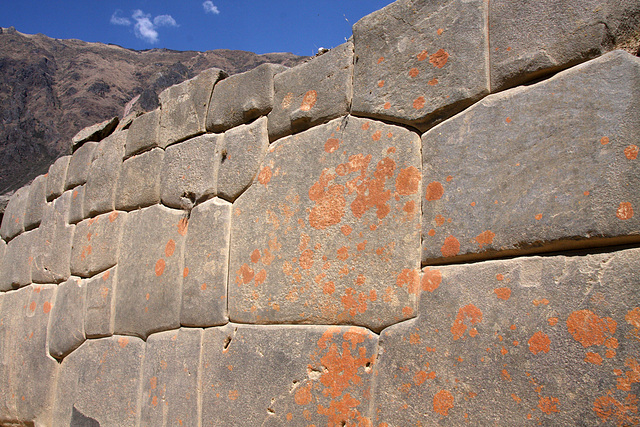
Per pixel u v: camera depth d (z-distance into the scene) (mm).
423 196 2020
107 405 3156
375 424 1979
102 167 3703
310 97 2500
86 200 3777
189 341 2754
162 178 3199
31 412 3758
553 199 1691
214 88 3049
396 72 2193
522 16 1875
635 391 1473
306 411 2195
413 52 2156
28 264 4262
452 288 1874
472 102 1967
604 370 1527
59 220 4016
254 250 2551
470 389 1766
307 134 2480
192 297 2781
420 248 1997
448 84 2025
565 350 1603
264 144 2674
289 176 2494
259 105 2729
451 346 1833
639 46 1707
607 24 1688
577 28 1740
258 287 2494
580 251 1649
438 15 2107
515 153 1801
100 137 3975
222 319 2619
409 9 2205
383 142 2182
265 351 2398
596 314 1565
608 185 1593
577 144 1673
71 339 3557
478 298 1807
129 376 3062
